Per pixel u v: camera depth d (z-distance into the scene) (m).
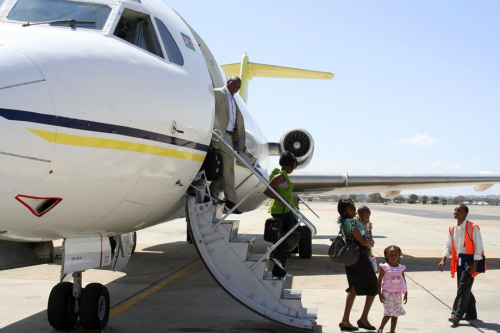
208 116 5.46
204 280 8.37
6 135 3.43
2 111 3.42
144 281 8.27
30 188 3.68
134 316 5.90
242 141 6.69
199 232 5.41
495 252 12.58
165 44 5.18
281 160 5.85
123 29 4.95
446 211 49.19
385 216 35.59
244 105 10.89
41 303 6.54
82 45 4.18
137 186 4.49
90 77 3.99
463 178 11.64
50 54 3.88
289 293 5.44
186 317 5.86
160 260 10.85
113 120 4.06
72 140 3.77
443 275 8.89
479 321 5.77
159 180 4.75
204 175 5.72
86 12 4.76
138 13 5.05
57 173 3.76
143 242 14.90
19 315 5.93
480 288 7.70
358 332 5.27
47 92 3.66
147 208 4.96
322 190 11.60
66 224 4.27
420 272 9.23
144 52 4.80
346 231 5.15
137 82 4.38
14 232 4.11
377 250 12.85
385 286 4.94
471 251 5.61
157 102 4.55
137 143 4.29
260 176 5.45
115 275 8.86
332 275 8.93
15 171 3.53
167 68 4.93
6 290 7.38
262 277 5.29
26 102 3.53
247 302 5.18
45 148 3.62
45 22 4.47
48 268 9.42
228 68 16.28
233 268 5.34
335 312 6.16
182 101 4.93
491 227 23.23
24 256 4.98
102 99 4.00
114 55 4.35
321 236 17.75
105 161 4.04
